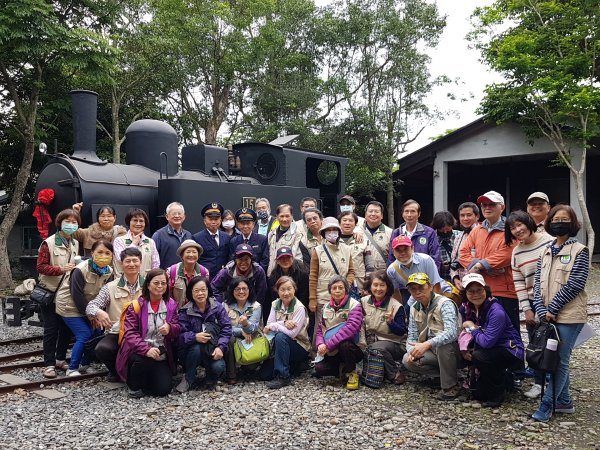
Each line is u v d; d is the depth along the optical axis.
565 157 14.95
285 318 5.38
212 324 5.17
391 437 3.91
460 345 4.62
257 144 9.50
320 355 5.33
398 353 5.33
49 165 7.58
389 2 19.94
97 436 3.98
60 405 4.73
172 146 8.48
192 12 18.17
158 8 17.62
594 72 14.99
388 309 5.29
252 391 5.11
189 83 19.48
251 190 8.43
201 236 6.22
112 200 7.36
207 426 4.16
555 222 4.07
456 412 4.45
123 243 5.74
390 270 5.39
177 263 5.84
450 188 21.39
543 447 3.70
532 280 4.56
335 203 10.71
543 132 14.90
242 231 6.23
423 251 5.72
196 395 4.99
